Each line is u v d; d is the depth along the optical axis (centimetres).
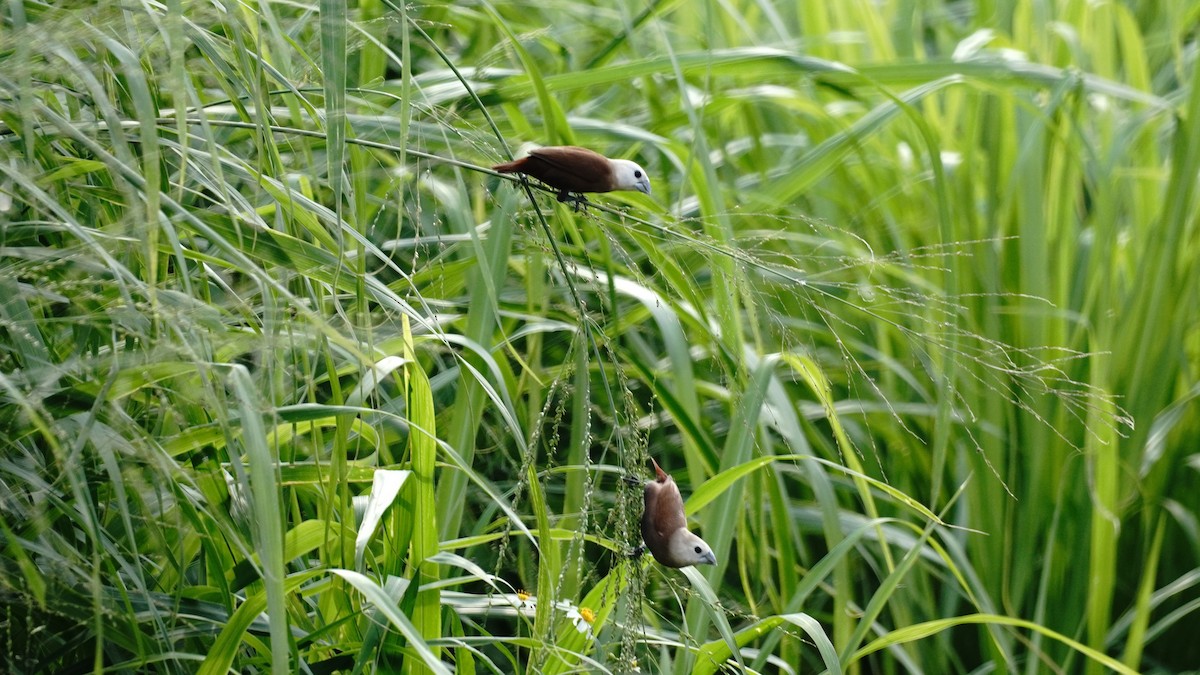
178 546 1113
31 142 1091
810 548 1177
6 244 1102
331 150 1097
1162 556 1177
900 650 1157
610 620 1122
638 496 1103
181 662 1109
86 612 1101
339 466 1109
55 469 1105
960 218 1179
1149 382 1169
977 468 1167
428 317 1116
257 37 1108
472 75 1153
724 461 1135
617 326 1138
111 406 1095
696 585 1116
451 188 1149
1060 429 1168
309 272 1109
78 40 1096
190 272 1113
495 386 1133
